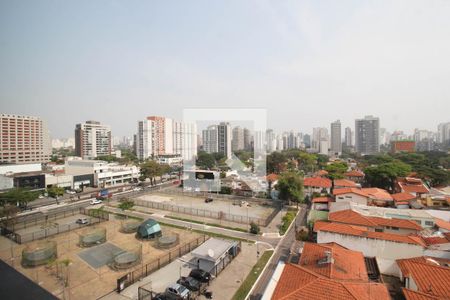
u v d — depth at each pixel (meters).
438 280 20.03
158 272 25.83
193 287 22.47
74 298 21.47
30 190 57.12
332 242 27.22
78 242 33.62
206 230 38.53
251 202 56.38
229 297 21.66
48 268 26.66
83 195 65.31
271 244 33.22
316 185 62.16
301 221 43.06
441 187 73.00
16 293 22.09
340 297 16.00
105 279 24.53
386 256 27.03
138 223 39.59
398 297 21.70
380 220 34.62
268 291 19.27
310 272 18.86
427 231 34.41
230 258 28.19
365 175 75.19
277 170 96.31
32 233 36.72
